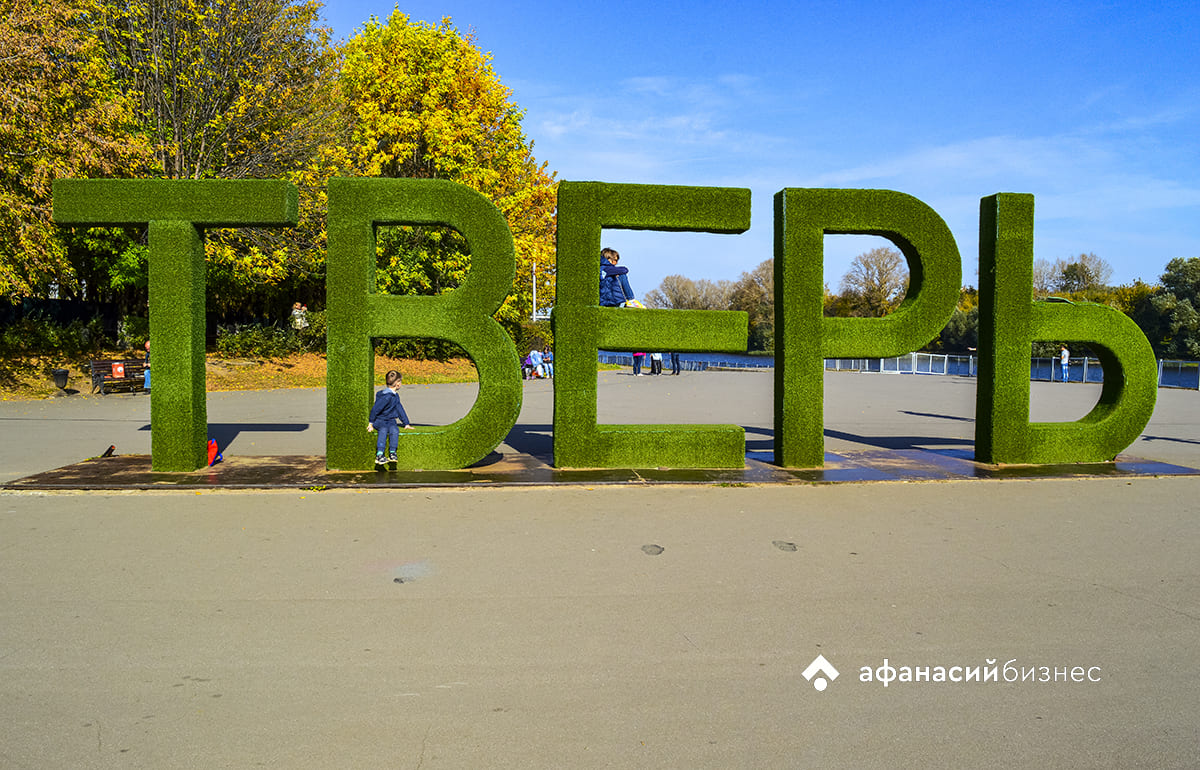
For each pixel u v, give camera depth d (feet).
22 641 13.02
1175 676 12.19
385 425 28.25
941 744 10.08
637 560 17.80
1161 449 37.32
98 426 42.04
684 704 11.07
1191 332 161.07
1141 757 9.82
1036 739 10.25
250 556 17.87
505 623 13.96
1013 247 31.04
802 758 9.66
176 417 27.91
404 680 11.69
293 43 79.56
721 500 24.43
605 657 12.59
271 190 27.45
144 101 72.08
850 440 40.14
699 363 151.33
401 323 28.19
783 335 30.17
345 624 13.84
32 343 70.69
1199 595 15.76
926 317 30.63
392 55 97.25
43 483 25.49
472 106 101.24
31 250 56.03
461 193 28.12
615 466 29.58
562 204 28.76
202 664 12.20
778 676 11.98
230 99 77.20
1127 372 32.01
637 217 28.91
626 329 29.19
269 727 10.30
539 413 52.75
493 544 19.02
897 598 15.44
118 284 75.10
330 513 22.16
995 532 20.62
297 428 42.63
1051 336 31.63
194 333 28.07
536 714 10.71
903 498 24.98
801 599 15.33
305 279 96.58
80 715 10.59
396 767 9.36
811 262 30.07
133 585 15.83
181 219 27.55
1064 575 16.98
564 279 28.91
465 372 99.09
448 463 28.76
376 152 96.17
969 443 38.93
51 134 58.70
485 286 28.43
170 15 71.61
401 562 17.49
